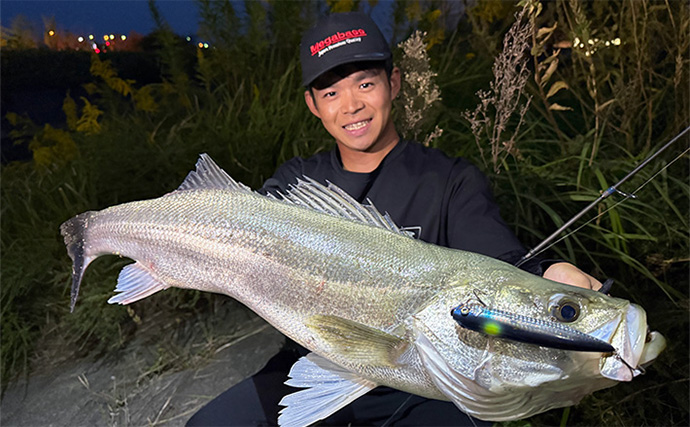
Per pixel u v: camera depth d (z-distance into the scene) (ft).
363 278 2.27
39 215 5.74
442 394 2.16
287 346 3.68
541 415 3.28
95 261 4.86
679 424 3.17
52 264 5.19
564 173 4.46
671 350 3.29
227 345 4.36
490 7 5.83
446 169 3.01
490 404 2.06
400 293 2.19
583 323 1.87
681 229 3.77
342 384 2.32
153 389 4.09
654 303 3.60
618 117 4.66
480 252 2.68
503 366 1.97
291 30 6.66
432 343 2.09
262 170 5.30
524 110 4.16
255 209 2.54
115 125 6.37
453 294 2.10
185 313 4.71
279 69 6.66
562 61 5.57
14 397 4.23
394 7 6.28
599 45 4.32
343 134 3.06
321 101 3.06
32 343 4.68
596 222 3.98
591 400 3.27
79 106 9.00
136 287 2.81
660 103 4.81
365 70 2.97
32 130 6.99
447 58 6.39
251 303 2.51
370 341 2.14
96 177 5.49
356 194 3.11
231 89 6.76
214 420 2.96
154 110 6.44
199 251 2.60
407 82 4.49
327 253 2.35
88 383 4.25
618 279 3.79
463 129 5.52
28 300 5.03
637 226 3.90
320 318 2.19
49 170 6.29
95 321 4.66
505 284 2.04
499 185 4.37
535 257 2.44
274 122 5.63
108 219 2.90
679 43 4.24
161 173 5.33
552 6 4.87
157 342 4.49
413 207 3.00
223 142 5.47
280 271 2.41
